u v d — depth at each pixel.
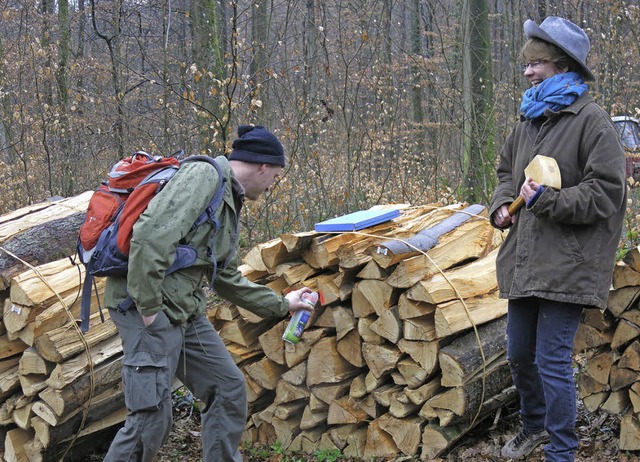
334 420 3.75
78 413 3.75
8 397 3.86
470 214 4.09
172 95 9.27
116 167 3.03
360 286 3.56
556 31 2.98
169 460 3.90
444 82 10.38
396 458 3.59
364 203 8.76
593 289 2.86
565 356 2.96
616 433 3.62
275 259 3.79
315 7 9.52
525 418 3.40
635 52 8.95
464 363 3.33
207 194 2.87
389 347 3.55
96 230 2.88
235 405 3.15
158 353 2.86
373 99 9.71
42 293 3.54
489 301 3.58
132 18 11.72
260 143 3.11
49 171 9.59
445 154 10.74
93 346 3.69
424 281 3.37
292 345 3.78
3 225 4.07
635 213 7.92
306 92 8.40
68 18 12.04
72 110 9.67
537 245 2.94
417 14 11.20
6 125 10.17
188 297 2.93
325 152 9.35
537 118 3.07
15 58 10.24
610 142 2.82
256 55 8.61
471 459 3.50
